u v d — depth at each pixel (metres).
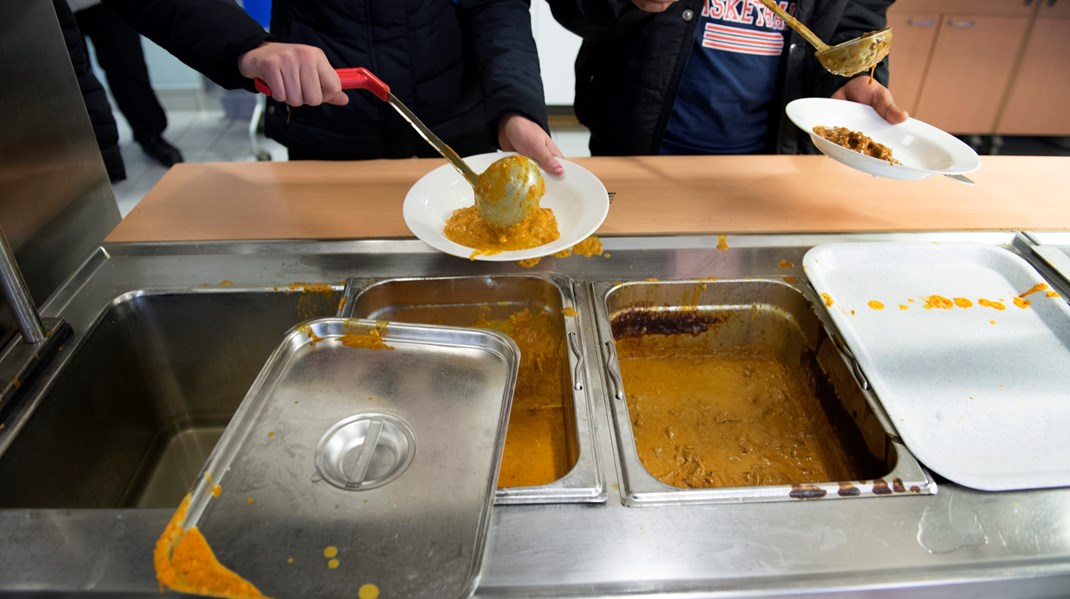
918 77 2.94
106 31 2.47
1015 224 1.08
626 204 1.14
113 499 0.86
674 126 1.66
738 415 0.92
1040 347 0.83
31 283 0.97
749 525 0.59
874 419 0.73
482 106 1.64
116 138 2.55
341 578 0.51
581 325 0.84
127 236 1.03
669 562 0.55
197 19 1.00
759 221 1.09
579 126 3.40
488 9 1.37
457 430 0.64
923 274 0.97
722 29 1.49
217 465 0.59
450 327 0.74
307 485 0.58
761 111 1.64
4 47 0.89
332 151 1.54
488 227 0.93
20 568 0.54
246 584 0.50
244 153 3.01
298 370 0.71
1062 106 3.02
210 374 1.00
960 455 0.66
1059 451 0.67
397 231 1.05
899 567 0.55
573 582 0.53
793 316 0.95
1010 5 2.70
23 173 0.94
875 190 1.20
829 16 1.45
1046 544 0.58
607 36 1.51
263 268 0.96
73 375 0.80
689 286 0.94
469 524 0.55
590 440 0.66
